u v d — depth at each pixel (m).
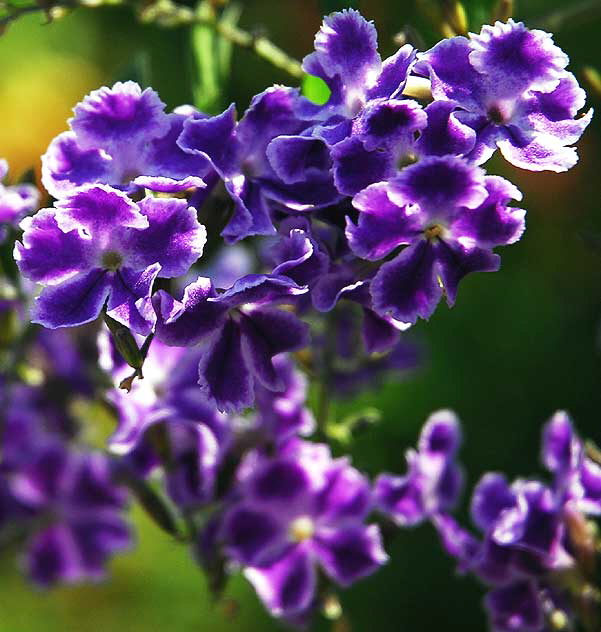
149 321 0.27
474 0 0.32
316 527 0.32
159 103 0.28
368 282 0.28
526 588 0.31
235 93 0.53
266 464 0.32
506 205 0.28
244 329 0.28
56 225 0.28
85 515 0.35
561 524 0.31
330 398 0.35
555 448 0.31
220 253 0.34
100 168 0.28
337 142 0.28
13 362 0.33
